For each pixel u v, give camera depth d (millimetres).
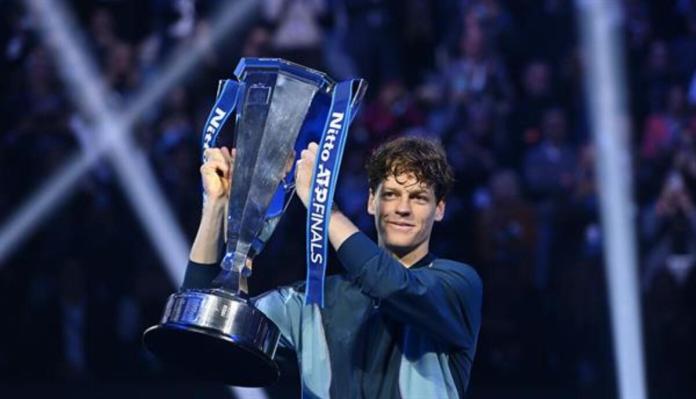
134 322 21219
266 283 19859
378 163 7793
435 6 24781
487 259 20219
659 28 25641
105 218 21156
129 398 19391
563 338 20203
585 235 20359
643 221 20359
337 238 7395
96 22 23312
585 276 20094
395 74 24312
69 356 21188
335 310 7789
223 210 7699
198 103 22672
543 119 22297
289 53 23188
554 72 23656
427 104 22656
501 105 22422
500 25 24250
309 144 7637
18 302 21172
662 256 20062
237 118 7793
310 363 7754
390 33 24375
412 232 7719
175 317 7375
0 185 21422
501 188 20453
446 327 7539
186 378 20891
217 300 7344
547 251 20453
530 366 20375
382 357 7707
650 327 19844
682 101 22406
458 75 23250
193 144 21703
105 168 21516
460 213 20328
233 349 7383
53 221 21266
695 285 19781
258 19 23672
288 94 7605
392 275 7301
